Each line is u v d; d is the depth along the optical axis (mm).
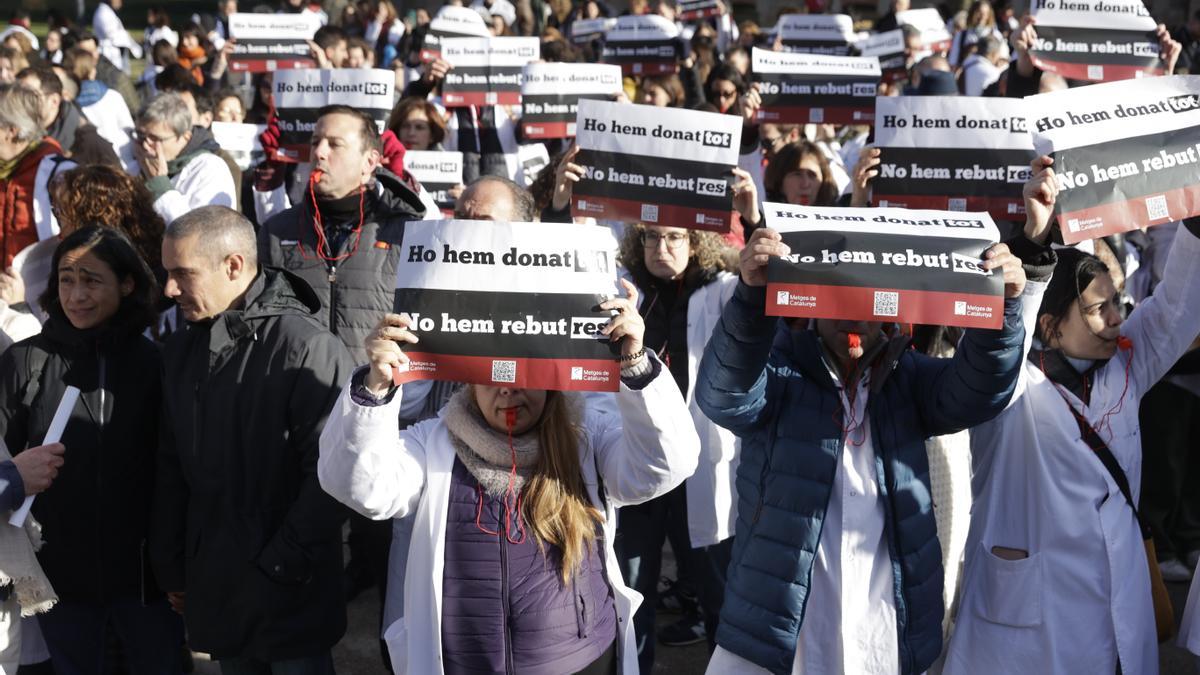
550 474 3078
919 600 3393
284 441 3682
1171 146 3564
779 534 3406
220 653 3721
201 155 6480
